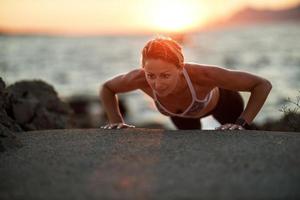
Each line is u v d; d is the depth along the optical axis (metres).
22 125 5.08
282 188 1.94
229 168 2.28
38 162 2.56
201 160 2.46
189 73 3.51
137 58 63.62
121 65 47.16
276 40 131.12
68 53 83.25
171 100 3.76
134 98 19.25
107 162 2.50
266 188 1.95
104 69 40.84
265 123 7.80
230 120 4.18
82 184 2.09
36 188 2.05
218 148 2.75
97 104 14.70
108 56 70.88
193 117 4.05
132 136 3.28
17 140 3.15
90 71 38.00
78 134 3.46
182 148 2.79
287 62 40.88
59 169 2.38
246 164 2.34
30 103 5.27
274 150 2.65
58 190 2.01
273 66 36.53
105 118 11.86
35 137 3.40
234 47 95.25
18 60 54.31
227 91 4.02
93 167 2.40
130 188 2.01
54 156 2.71
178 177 2.15
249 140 2.98
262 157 2.48
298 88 19.75
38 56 67.62
